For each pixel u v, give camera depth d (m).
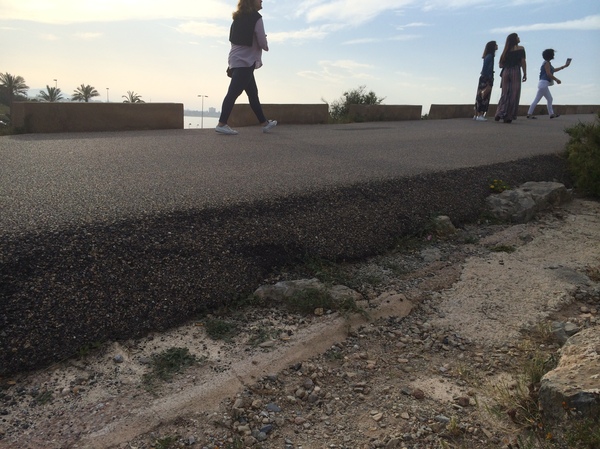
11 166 5.59
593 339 2.78
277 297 3.58
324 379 2.89
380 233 4.61
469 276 4.13
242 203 4.32
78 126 10.14
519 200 5.53
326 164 6.26
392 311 3.59
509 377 2.90
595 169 6.21
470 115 19.61
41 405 2.54
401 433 2.47
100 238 3.46
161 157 6.49
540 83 16.55
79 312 3.01
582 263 4.39
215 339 3.13
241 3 8.96
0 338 2.76
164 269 3.44
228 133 9.52
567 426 2.29
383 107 16.12
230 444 2.37
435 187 5.54
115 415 2.49
